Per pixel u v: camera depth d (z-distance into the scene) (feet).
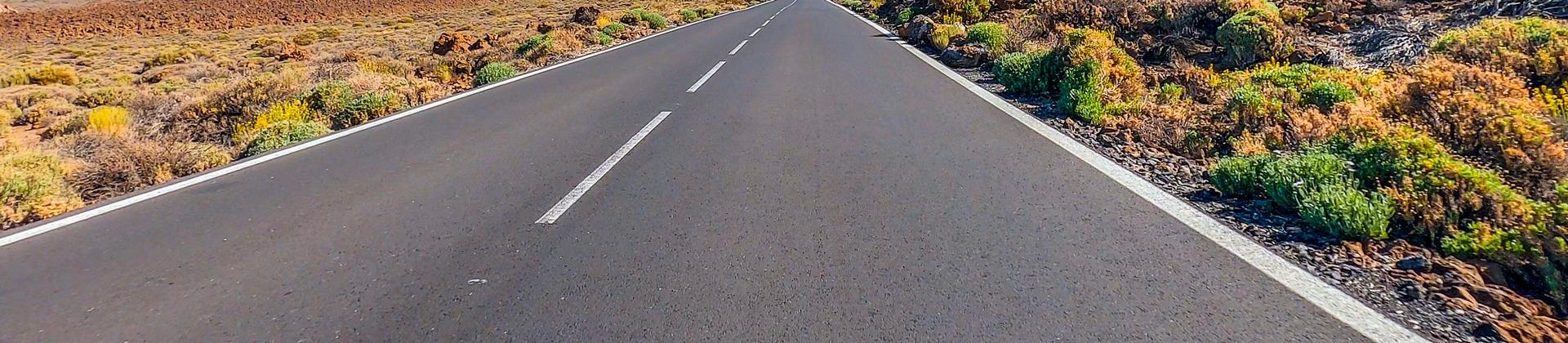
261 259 13.80
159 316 11.39
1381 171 15.81
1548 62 24.16
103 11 186.19
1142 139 21.94
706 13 117.39
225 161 24.22
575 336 10.31
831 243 13.82
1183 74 31.07
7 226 16.70
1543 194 15.79
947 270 12.37
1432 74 21.61
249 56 102.06
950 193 16.97
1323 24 36.63
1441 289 11.34
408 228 15.44
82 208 18.03
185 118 41.11
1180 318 10.51
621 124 26.84
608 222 15.42
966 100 29.53
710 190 17.70
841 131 24.27
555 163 21.06
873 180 18.25
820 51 51.21
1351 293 11.31
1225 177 16.57
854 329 10.32
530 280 12.37
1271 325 10.28
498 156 22.13
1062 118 25.76
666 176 19.13
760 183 18.22
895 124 25.22
